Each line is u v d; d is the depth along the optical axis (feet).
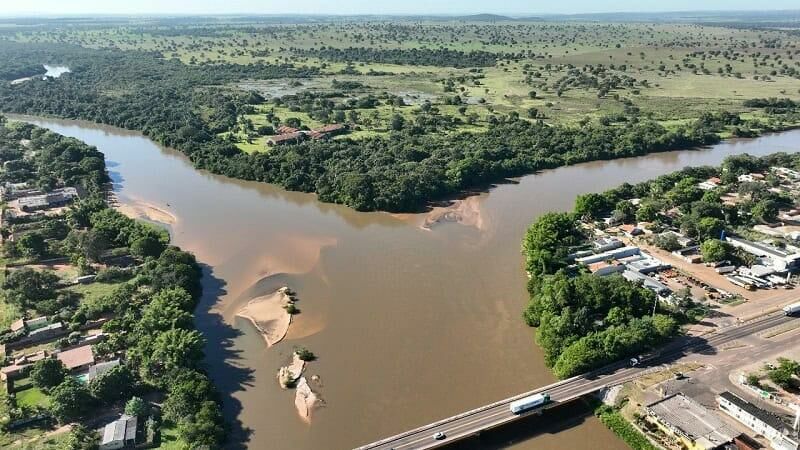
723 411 337.31
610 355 378.53
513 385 377.71
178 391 343.67
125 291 461.37
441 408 358.02
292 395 370.53
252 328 442.50
